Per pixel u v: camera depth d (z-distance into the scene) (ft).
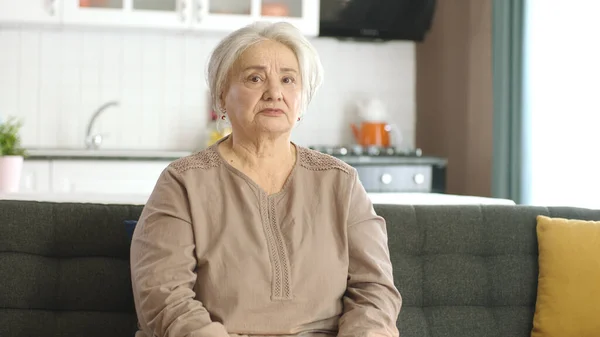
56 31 16.48
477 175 16.55
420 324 7.65
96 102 16.67
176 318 6.02
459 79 17.06
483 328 7.79
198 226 6.40
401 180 15.83
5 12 15.19
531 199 14.26
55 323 7.20
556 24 13.84
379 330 6.32
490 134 16.14
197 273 6.43
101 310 7.34
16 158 9.09
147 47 16.87
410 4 17.06
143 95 16.88
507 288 7.98
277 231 6.52
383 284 6.67
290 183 6.75
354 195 6.84
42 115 16.46
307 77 6.95
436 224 8.03
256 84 6.73
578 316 7.73
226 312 6.26
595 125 13.09
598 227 8.01
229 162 6.78
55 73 16.49
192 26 15.92
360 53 17.87
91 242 7.41
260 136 6.71
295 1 16.42
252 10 16.14
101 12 15.55
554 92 13.87
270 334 6.31
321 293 6.45
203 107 17.07
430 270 7.88
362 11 16.88
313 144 17.67
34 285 7.23
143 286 6.23
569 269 7.84
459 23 17.06
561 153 13.70
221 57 6.91
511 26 14.71
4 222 7.32
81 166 14.47
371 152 16.37
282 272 6.37
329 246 6.57
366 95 17.89
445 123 17.54
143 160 14.74
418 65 18.07
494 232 8.12
